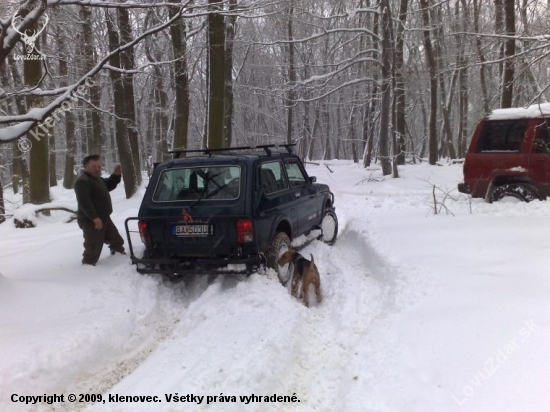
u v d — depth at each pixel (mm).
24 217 11633
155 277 5938
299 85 21328
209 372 3639
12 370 3654
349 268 6625
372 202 11836
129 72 5887
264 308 4961
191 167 5938
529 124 8109
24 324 4566
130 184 15727
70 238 8484
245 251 5543
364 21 24750
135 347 4625
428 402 3004
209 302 5324
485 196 8547
